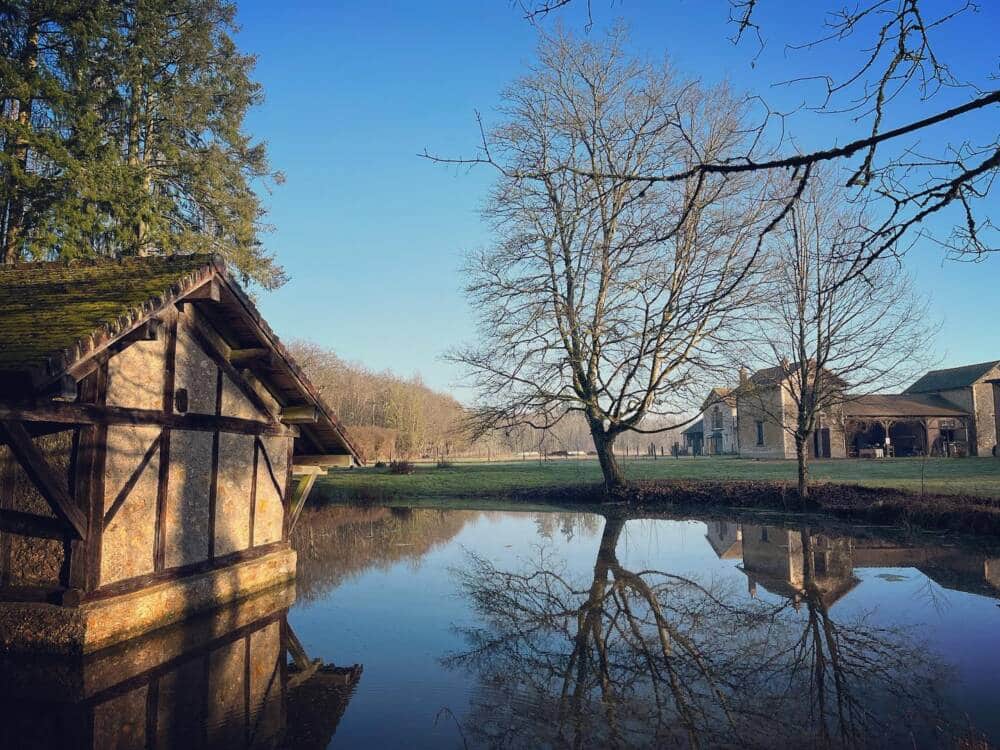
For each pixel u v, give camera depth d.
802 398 20.52
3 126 18.73
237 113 26.25
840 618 8.80
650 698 6.00
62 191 20.09
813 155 3.02
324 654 7.31
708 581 11.31
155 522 7.96
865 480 24.95
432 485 31.42
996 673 6.64
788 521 19.06
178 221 25.72
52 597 7.01
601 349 22.86
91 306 7.47
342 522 20.72
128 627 7.41
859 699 5.96
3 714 5.55
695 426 76.62
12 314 7.74
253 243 28.02
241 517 9.84
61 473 7.44
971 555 13.29
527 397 23.39
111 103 23.39
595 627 8.46
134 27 23.53
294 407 10.73
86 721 5.41
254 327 9.15
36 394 5.95
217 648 7.39
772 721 5.45
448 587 10.94
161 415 8.02
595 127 18.27
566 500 26.47
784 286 20.34
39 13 19.91
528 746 4.93
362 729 5.29
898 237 3.49
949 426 47.66
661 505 23.80
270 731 5.24
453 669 6.83
